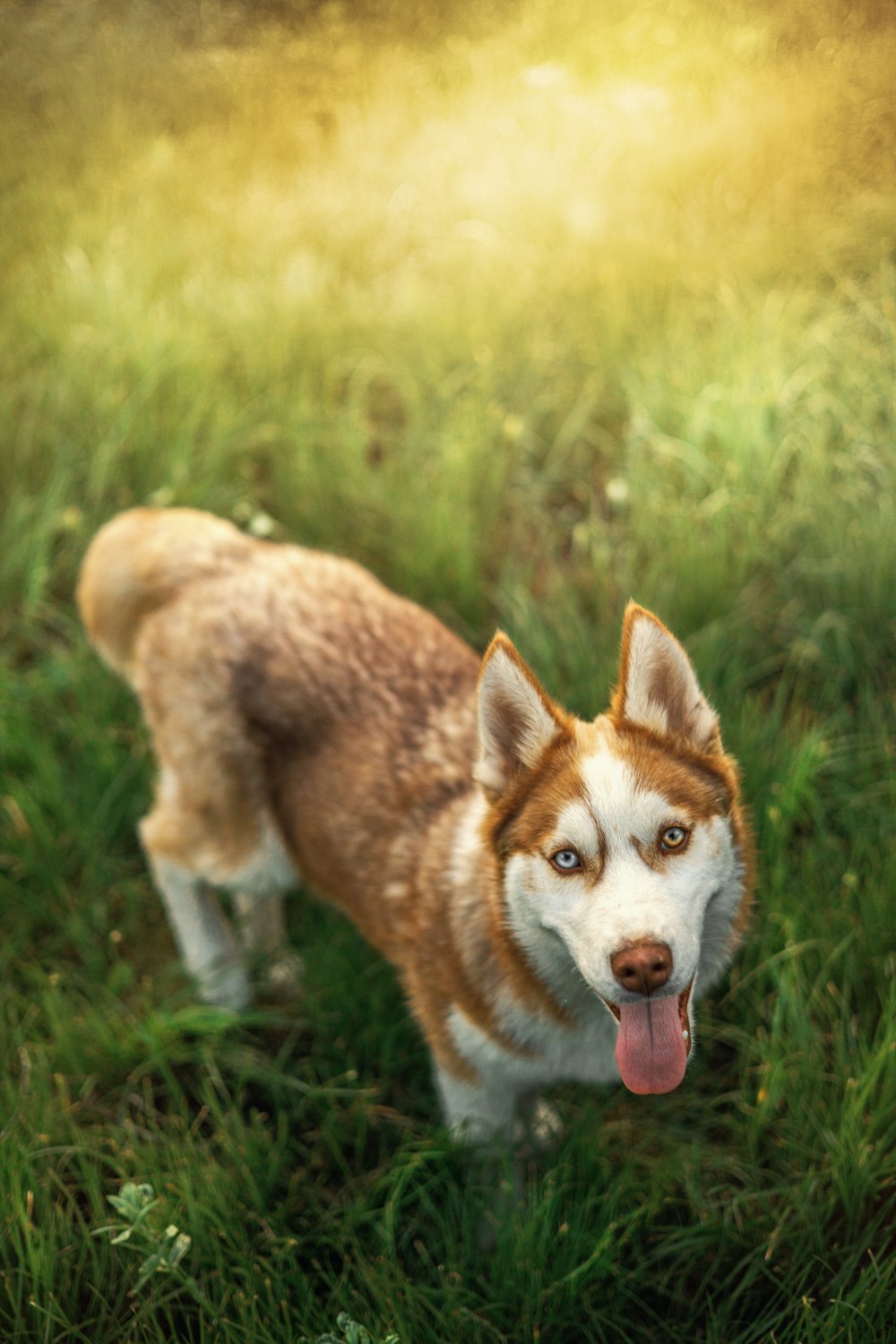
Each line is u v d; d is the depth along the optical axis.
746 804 3.89
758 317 5.69
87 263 6.73
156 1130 3.42
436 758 3.33
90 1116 3.54
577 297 6.15
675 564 4.73
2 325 6.26
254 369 5.93
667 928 2.42
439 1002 3.13
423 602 4.95
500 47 8.12
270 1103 3.67
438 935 3.10
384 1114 3.53
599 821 2.55
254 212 7.13
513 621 4.75
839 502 4.87
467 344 5.99
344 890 3.49
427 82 8.09
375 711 3.44
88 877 4.17
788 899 3.67
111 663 4.18
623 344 5.78
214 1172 3.17
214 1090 3.65
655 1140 3.38
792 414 5.28
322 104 8.05
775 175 6.59
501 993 2.94
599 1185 3.15
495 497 5.25
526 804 2.74
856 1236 3.04
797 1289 2.93
